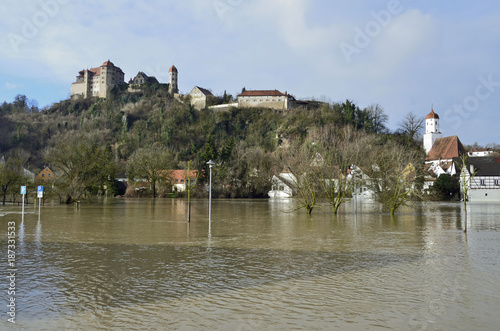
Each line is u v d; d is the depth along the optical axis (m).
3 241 22.28
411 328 8.74
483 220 39.12
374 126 165.12
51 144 193.62
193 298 10.92
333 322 9.08
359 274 13.96
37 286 12.12
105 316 9.41
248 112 199.62
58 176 76.31
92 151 73.00
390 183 45.78
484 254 18.36
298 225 33.12
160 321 9.09
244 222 35.94
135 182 107.06
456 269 14.88
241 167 116.00
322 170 46.53
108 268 14.84
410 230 29.31
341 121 176.38
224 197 113.31
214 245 21.11
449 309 10.01
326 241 22.92
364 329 8.68
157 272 14.16
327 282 12.79
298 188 48.09
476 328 8.75
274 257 17.38
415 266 15.44
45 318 9.26
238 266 15.31
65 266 15.17
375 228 30.73
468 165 115.81
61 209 55.47
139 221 36.28
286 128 176.62
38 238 23.62
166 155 109.44
